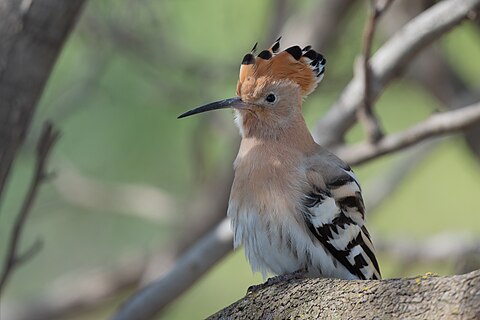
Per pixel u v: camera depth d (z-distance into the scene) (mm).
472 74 14188
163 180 13117
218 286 13711
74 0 7484
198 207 12992
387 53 8891
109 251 14047
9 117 7492
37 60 7504
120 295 14266
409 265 12797
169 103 12664
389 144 8750
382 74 8875
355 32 12297
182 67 12383
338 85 12453
